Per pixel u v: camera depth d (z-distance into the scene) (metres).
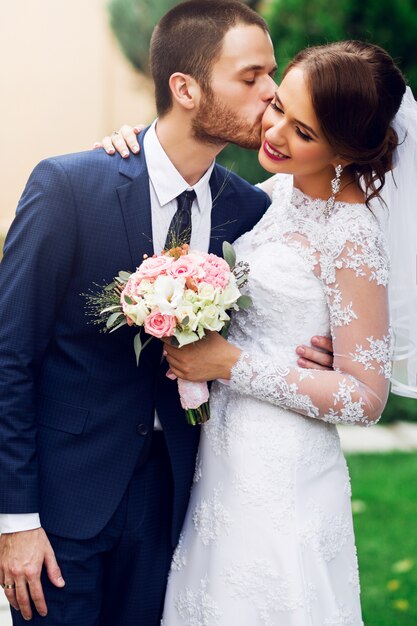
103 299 2.41
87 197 2.46
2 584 2.48
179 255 2.39
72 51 10.04
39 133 10.04
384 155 2.49
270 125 2.45
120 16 8.89
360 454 6.04
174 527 2.63
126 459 2.56
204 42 2.49
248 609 2.46
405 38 6.36
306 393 2.42
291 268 2.49
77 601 2.55
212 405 2.63
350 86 2.33
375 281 2.41
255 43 2.50
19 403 2.44
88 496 2.53
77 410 2.54
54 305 2.49
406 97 2.60
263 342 2.54
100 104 10.19
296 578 2.43
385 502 5.11
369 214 2.49
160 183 2.57
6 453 2.43
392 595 4.02
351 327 2.42
